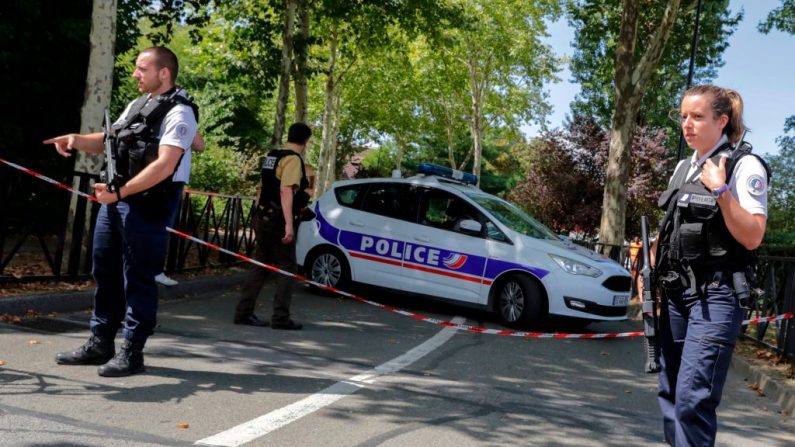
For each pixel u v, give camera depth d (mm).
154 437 3656
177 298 8812
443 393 5160
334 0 19031
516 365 6566
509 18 38375
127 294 4742
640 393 5922
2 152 12219
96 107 8602
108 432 3660
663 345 3322
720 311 3051
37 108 13188
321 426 4098
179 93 4680
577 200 28484
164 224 4703
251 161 22141
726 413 5539
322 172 33125
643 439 4473
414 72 40781
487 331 5672
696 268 3133
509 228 9383
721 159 3010
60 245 7902
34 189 7727
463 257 9445
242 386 4809
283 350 6176
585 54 28859
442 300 9594
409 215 10000
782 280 8016
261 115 38562
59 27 12258
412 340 7332
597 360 7293
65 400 4113
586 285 8797
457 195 9844
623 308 9219
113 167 4500
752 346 8711
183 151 4527
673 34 21234
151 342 5930
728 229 3031
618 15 19906
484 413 4715
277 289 7238
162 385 4629
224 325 7121
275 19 18359
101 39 8578
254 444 3693
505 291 9156
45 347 5293
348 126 45906
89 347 4895
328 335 7152
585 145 28766
